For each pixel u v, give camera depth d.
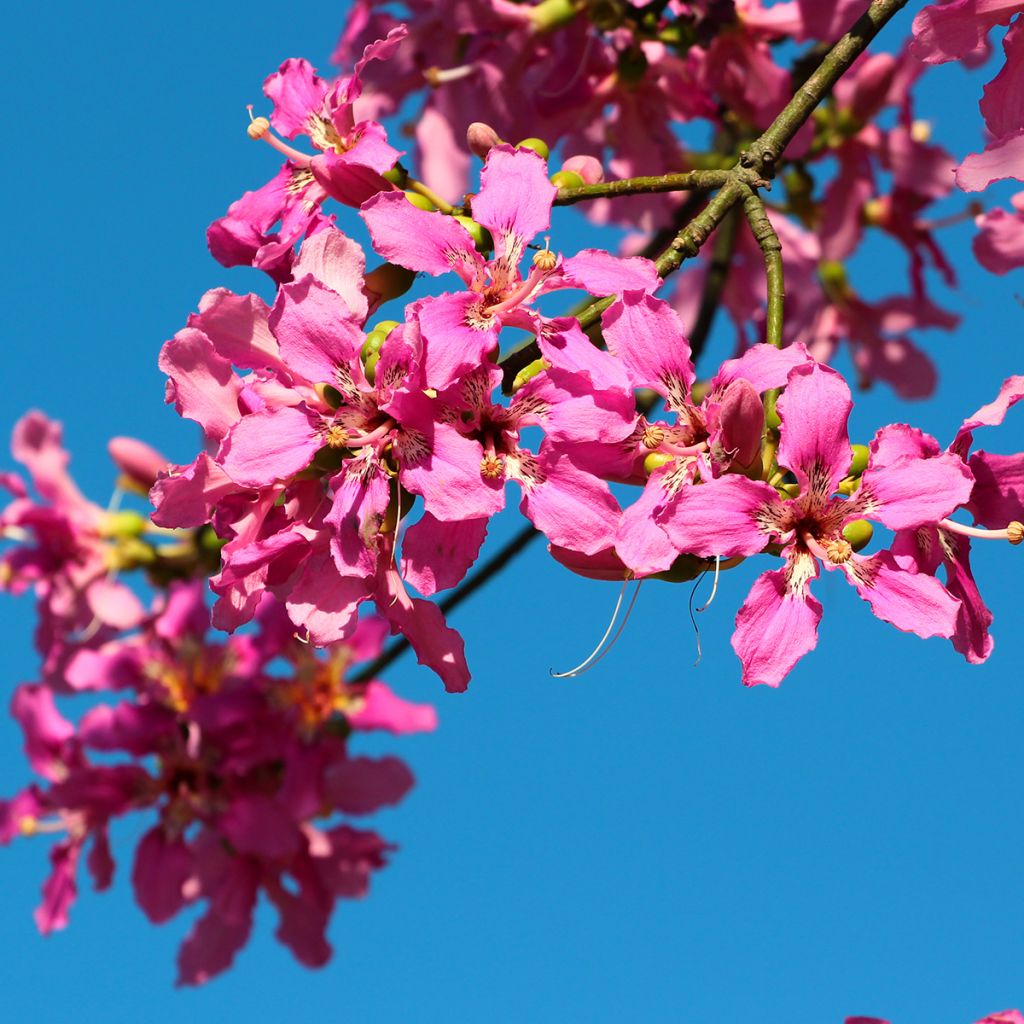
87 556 1.83
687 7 1.75
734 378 1.36
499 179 1.39
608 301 1.40
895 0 1.45
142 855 1.79
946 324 2.02
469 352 1.34
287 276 1.46
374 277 1.42
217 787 1.79
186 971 1.84
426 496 1.34
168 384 1.39
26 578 1.84
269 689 1.81
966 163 1.48
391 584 1.39
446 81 1.80
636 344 1.36
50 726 1.84
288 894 1.85
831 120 1.91
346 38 1.85
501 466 1.34
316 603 1.38
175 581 1.84
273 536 1.38
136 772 1.80
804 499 1.34
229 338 1.40
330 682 1.81
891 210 1.95
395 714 1.81
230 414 1.39
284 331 1.37
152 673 1.81
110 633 1.84
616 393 1.34
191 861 1.80
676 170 1.81
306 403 1.38
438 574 1.37
